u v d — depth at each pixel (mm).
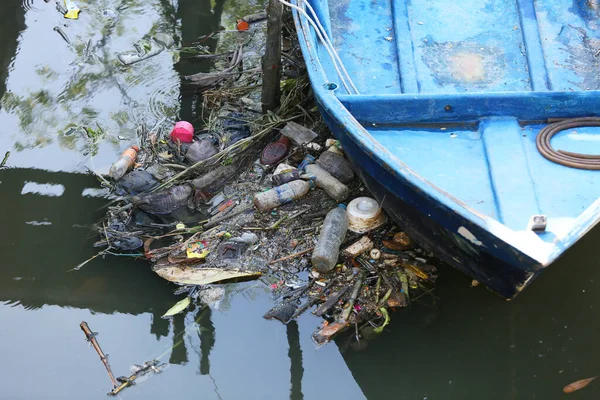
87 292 4688
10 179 5566
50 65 6824
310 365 4199
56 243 5023
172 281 4715
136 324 4480
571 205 4074
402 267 4691
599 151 4371
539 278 4645
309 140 5516
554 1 5469
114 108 6285
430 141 4609
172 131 5691
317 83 4699
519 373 4141
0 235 5102
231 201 5242
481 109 4609
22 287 4719
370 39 5430
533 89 4984
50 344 4375
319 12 5312
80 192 5441
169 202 5195
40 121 6156
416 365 4184
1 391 4086
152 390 4098
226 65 6762
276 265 4754
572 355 4211
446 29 5398
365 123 4723
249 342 4336
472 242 3744
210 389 4086
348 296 4523
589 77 5047
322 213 5055
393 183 4137
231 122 6023
